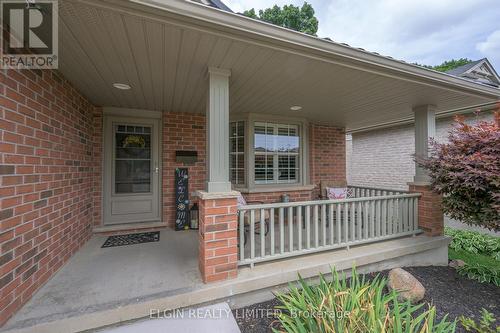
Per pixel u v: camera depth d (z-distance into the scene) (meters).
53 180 2.37
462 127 2.91
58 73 2.48
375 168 7.51
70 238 2.80
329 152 5.58
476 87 3.03
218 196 2.24
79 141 3.10
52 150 2.36
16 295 1.78
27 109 1.95
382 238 3.27
